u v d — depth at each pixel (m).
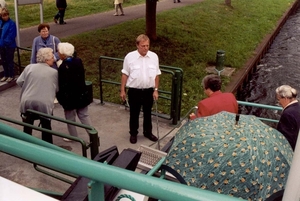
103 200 1.41
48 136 5.08
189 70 11.27
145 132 5.81
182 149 2.37
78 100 5.04
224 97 3.54
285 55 17.33
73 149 5.44
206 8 20.94
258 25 19.70
